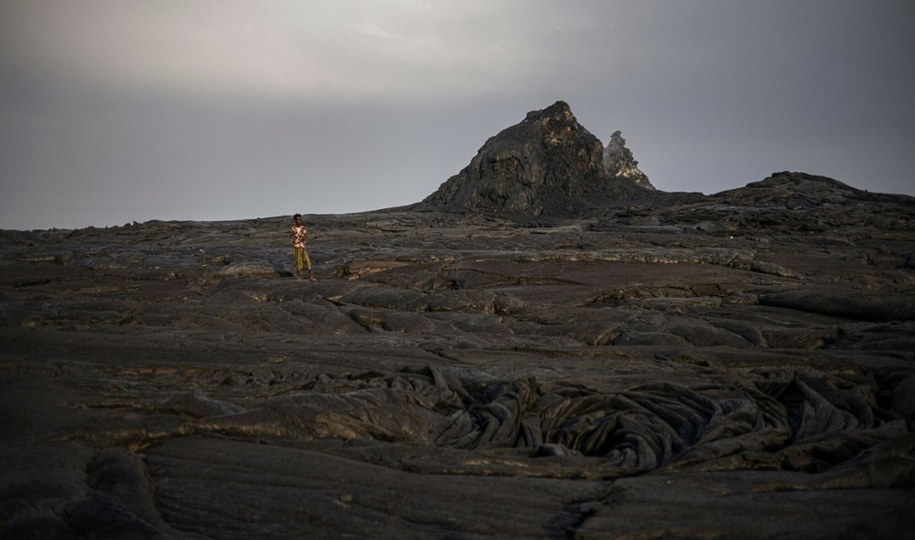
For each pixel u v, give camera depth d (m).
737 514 6.66
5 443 8.08
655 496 7.12
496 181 55.31
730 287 23.39
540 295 22.73
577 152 58.38
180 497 7.18
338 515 6.80
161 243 39.31
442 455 8.52
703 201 51.56
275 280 23.70
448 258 28.44
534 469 8.20
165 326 16.97
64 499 6.74
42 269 29.02
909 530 6.13
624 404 10.72
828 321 18.95
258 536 6.41
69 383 10.14
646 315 18.03
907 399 10.98
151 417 8.98
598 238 36.56
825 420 10.31
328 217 50.78
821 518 6.47
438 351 14.41
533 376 11.84
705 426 9.85
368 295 21.38
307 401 9.53
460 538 6.36
